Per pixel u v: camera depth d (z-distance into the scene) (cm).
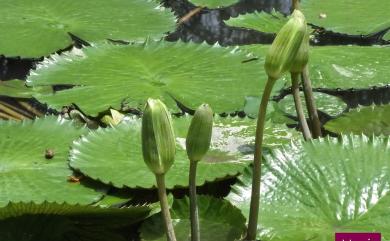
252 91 204
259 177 133
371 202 146
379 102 209
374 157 154
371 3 279
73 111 196
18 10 262
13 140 175
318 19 268
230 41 254
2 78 220
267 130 178
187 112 196
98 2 271
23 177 164
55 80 210
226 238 145
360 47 238
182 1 293
